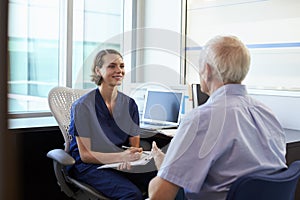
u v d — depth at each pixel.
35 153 2.42
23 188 0.40
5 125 0.38
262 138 1.17
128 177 1.83
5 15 0.36
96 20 3.29
